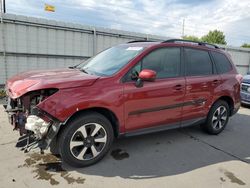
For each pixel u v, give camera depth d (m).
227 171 3.39
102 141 3.33
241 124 5.81
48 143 2.91
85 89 3.05
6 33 8.22
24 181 2.84
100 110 3.29
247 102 7.55
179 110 4.02
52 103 2.85
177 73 3.99
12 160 3.30
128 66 3.43
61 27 9.29
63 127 3.01
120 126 3.40
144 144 4.16
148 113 3.62
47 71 3.73
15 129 3.21
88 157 3.27
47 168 3.15
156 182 3.00
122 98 3.30
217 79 4.59
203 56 4.51
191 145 4.26
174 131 4.94
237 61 15.76
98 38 10.29
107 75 3.36
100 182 2.92
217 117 4.81
